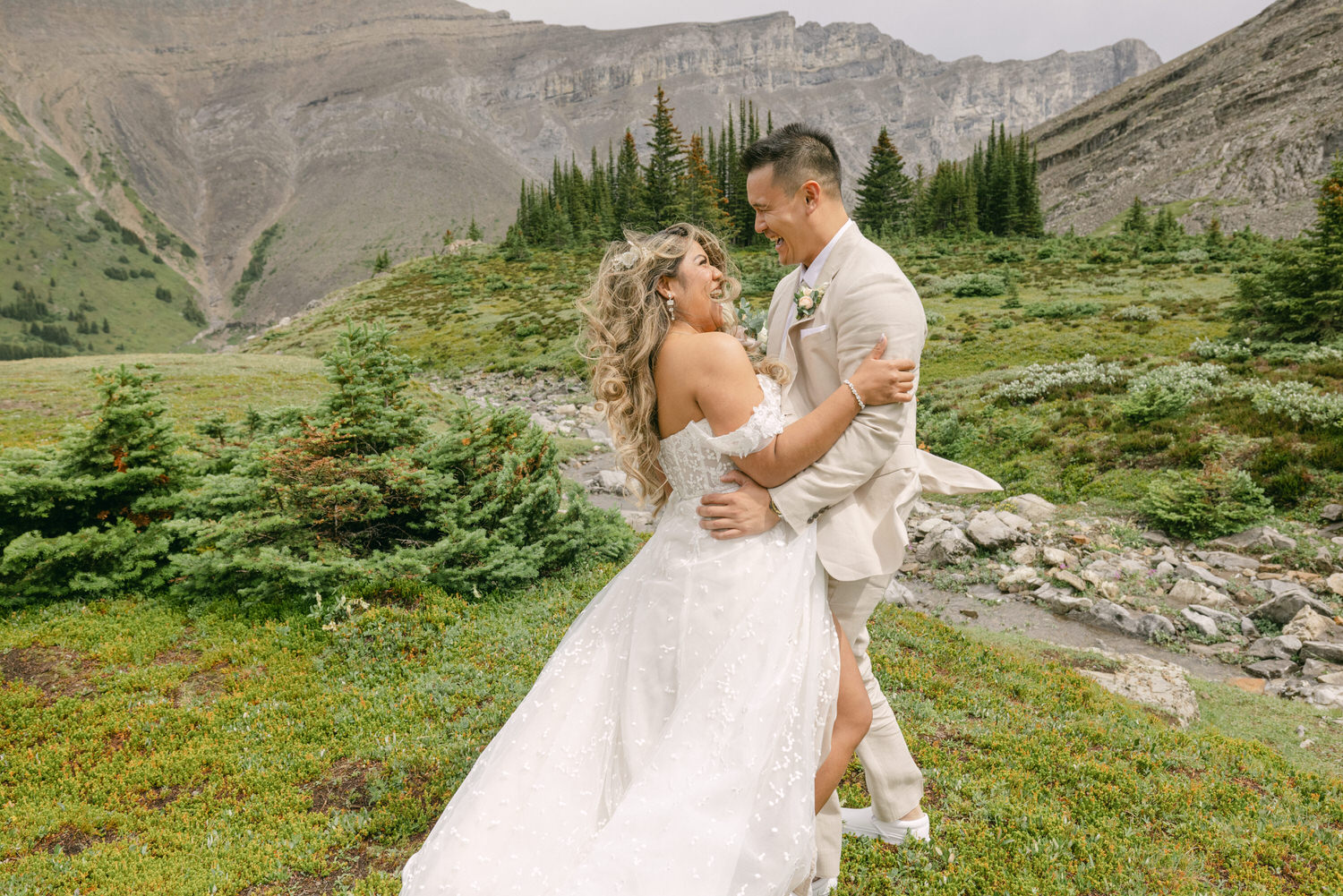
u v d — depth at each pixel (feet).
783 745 6.53
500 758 6.89
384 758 14.30
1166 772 15.56
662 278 7.34
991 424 63.26
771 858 6.17
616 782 6.83
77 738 15.21
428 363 150.20
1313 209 422.82
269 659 18.51
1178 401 55.36
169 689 17.21
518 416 26.68
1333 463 44.19
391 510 24.00
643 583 7.51
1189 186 526.57
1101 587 36.91
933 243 243.19
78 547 21.63
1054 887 10.53
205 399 59.88
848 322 7.56
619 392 7.39
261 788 13.47
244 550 21.85
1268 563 38.45
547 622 21.16
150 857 11.54
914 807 10.68
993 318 112.37
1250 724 23.50
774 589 7.03
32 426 48.19
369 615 19.84
